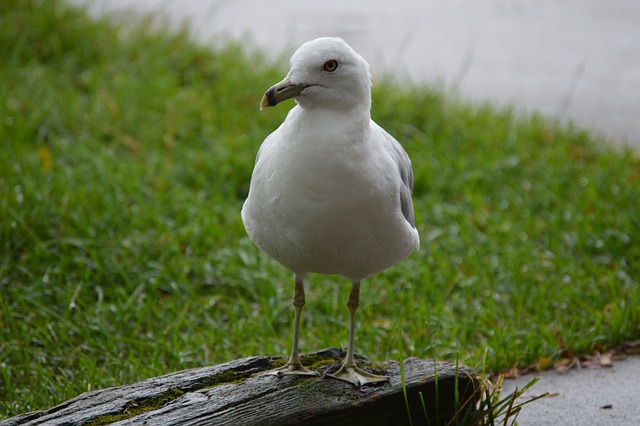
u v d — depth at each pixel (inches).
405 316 413.1
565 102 694.5
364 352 384.8
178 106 604.4
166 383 294.5
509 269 450.9
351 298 303.6
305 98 267.6
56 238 450.6
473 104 671.8
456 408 289.7
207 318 414.3
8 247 439.5
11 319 390.3
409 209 300.4
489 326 406.6
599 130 652.1
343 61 265.9
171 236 465.1
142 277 433.4
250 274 446.3
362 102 270.1
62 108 578.6
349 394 287.9
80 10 720.3
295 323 305.9
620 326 396.2
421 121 623.5
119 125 574.9
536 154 589.0
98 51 666.8
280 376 299.6
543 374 375.9
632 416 332.8
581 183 550.6
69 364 375.6
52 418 274.2
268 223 277.6
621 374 370.6
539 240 494.3
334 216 267.1
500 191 546.3
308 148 265.0
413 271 452.4
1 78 607.2
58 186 482.6
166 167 534.6
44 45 660.7
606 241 483.2
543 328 394.0
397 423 290.0
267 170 273.9
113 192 491.2
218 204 506.9
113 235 459.5
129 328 399.9
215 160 545.6
